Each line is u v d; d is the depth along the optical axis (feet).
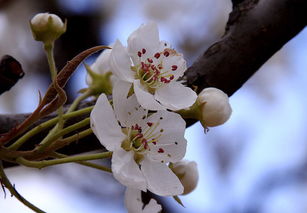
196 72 1.36
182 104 1.22
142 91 1.17
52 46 1.29
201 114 1.24
